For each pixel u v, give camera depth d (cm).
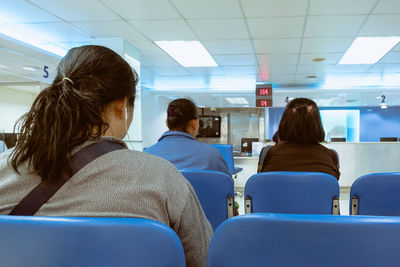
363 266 42
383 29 363
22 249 40
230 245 46
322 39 406
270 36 394
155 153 154
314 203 138
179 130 163
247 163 543
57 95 49
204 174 139
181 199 54
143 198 48
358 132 1193
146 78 691
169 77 682
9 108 584
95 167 48
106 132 55
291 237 43
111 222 40
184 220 54
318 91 775
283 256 44
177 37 401
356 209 138
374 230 41
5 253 41
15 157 48
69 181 47
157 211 49
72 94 49
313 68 582
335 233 41
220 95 844
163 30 373
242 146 636
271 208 144
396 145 597
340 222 41
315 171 148
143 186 49
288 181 137
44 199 46
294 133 152
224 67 580
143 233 40
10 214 46
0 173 50
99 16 331
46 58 434
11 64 450
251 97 869
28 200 46
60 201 46
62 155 46
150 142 830
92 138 50
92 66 53
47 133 46
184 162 150
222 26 358
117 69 56
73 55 56
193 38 405
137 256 40
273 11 313
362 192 135
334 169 151
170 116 162
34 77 504
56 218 40
